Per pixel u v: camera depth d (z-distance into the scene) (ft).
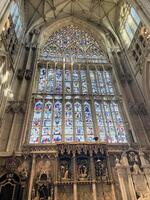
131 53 77.87
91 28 96.02
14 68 67.21
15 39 72.54
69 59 81.35
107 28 94.73
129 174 42.09
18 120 55.62
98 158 48.60
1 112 54.60
